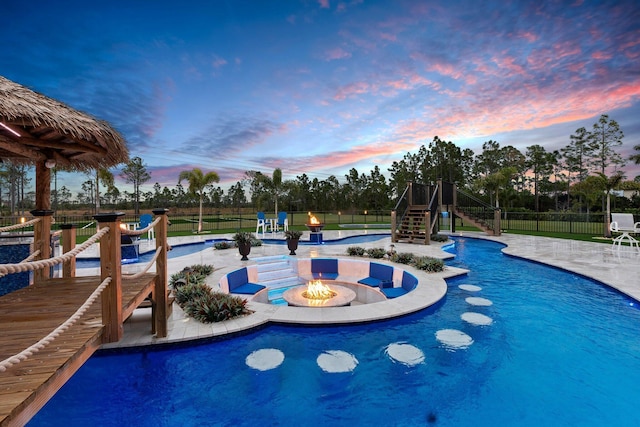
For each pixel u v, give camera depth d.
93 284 4.09
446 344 4.57
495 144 55.44
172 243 14.06
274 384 3.60
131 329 4.48
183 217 38.75
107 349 3.97
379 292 7.30
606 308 5.97
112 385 3.58
